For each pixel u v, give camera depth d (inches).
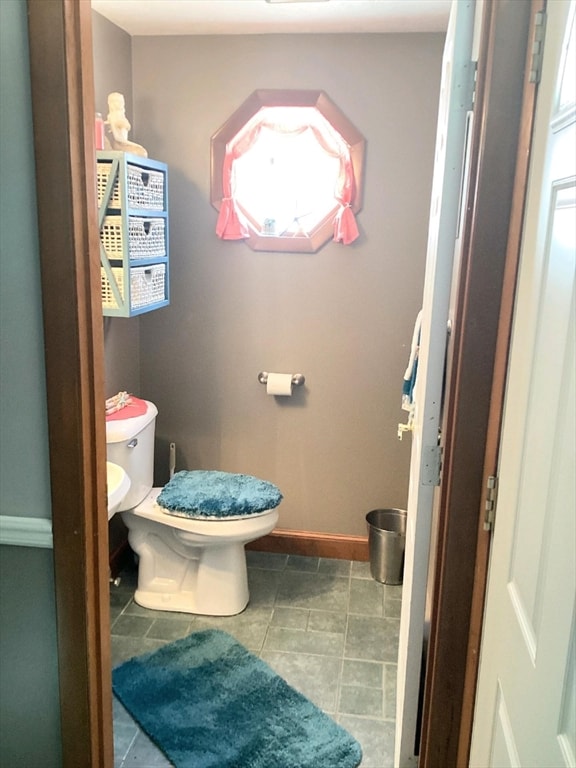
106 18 101.9
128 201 93.5
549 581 35.7
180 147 114.3
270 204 119.0
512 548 44.8
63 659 58.6
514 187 46.3
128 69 111.5
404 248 113.0
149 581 110.1
